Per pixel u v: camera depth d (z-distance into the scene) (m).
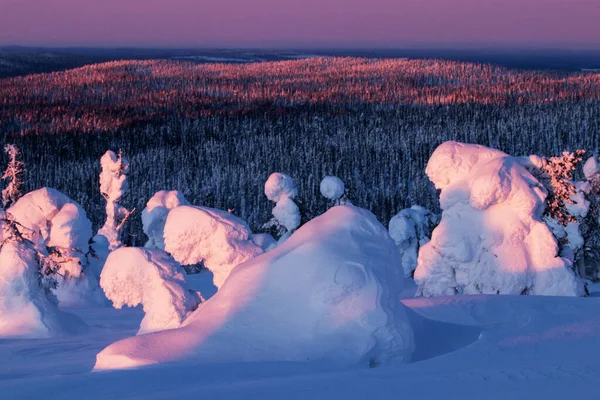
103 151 185.00
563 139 155.00
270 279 7.95
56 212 23.86
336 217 8.27
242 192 109.69
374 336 7.32
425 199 103.25
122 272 10.73
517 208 13.20
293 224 25.66
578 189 21.70
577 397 5.18
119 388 5.89
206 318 7.94
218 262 10.77
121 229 32.88
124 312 21.78
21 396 5.73
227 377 6.36
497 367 6.29
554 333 7.88
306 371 6.73
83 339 14.72
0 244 16.64
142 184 118.50
